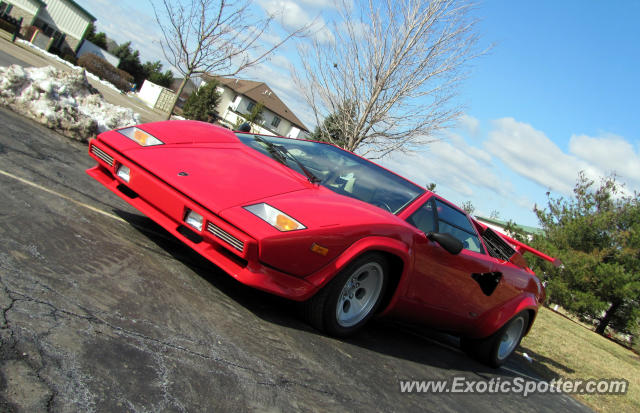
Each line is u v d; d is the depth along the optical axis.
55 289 1.94
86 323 1.78
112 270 2.35
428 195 3.61
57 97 5.70
